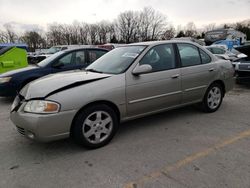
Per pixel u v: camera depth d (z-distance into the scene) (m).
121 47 4.75
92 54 7.41
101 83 3.58
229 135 3.97
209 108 5.09
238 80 7.46
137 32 73.44
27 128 3.23
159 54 4.29
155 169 3.01
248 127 4.31
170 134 4.09
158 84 4.13
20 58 8.62
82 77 3.70
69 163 3.23
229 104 5.86
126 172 2.97
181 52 4.58
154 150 3.52
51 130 3.21
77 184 2.77
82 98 3.37
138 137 4.00
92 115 3.52
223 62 5.27
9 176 2.96
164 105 4.33
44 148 3.68
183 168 3.01
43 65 6.78
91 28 72.50
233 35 26.58
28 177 2.93
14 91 6.35
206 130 4.21
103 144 3.67
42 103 3.20
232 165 3.04
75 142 3.78
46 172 3.03
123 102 3.78
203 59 4.90
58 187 2.73
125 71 3.85
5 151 3.62
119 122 3.88
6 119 5.14
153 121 4.73
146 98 4.03
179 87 4.44
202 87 4.83
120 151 3.52
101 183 2.77
